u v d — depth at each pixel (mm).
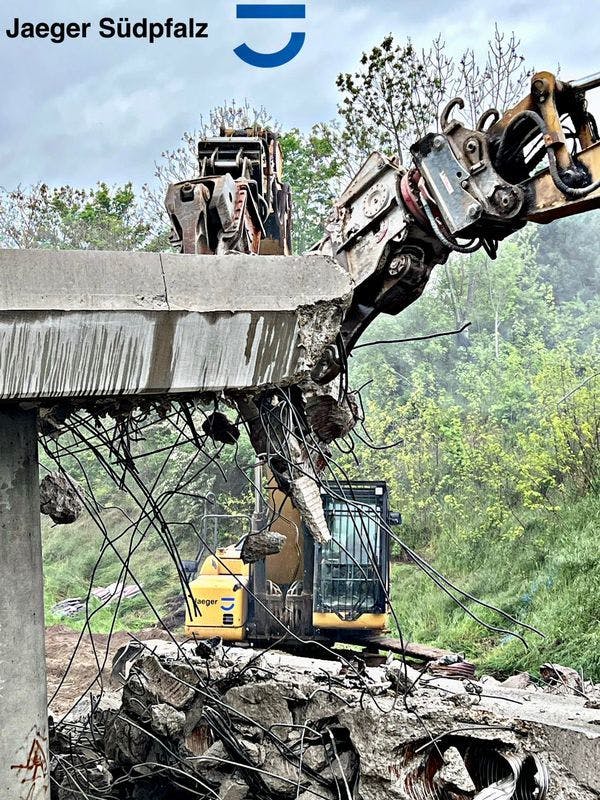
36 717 5254
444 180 6195
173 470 26453
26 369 4711
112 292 4871
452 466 23016
